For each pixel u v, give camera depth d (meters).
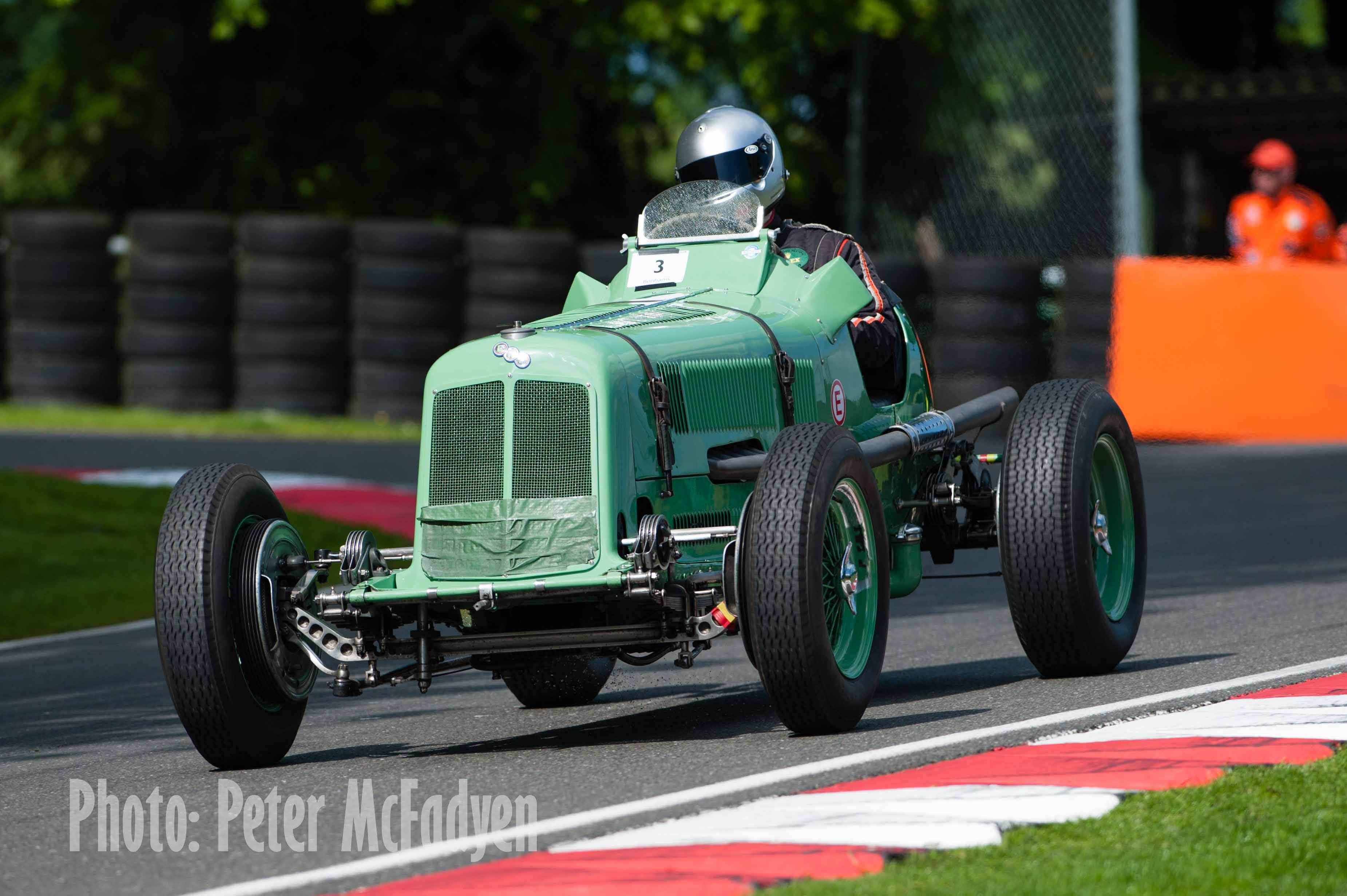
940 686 22.03
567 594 17.98
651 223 22.80
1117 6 59.38
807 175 83.38
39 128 91.25
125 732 22.38
